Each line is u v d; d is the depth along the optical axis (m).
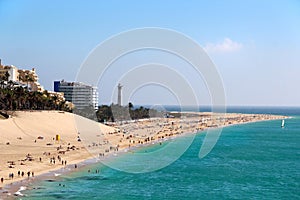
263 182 82.00
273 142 169.12
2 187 70.00
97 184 75.75
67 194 67.31
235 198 68.19
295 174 91.19
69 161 97.12
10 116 146.88
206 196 69.44
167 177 84.94
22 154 101.81
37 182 74.94
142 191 71.69
